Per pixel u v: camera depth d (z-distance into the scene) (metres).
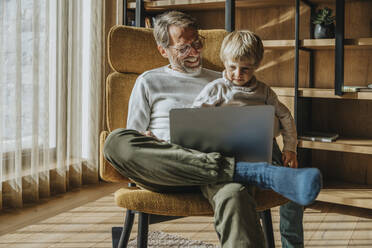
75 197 2.40
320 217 2.12
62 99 2.41
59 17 2.35
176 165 1.02
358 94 2.05
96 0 2.55
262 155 1.07
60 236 1.82
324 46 2.17
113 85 1.47
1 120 2.07
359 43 2.05
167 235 1.82
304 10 2.47
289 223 1.35
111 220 2.03
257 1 2.36
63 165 2.46
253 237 0.93
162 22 1.38
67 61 2.43
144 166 1.05
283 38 2.55
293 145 1.36
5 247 1.69
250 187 1.04
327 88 2.44
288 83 2.56
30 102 2.23
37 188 2.29
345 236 1.86
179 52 1.36
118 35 1.51
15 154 2.15
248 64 1.24
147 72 1.41
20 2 2.09
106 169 1.22
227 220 0.94
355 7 2.33
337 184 2.38
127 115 1.48
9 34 2.09
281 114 1.36
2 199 2.18
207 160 1.01
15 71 2.12
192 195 1.09
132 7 2.60
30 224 1.96
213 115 1.06
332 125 2.47
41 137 2.34
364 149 2.05
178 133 1.09
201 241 1.75
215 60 1.59
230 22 2.22
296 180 0.90
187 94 1.38
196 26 1.39
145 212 1.10
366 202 2.03
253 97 1.29
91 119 2.63
